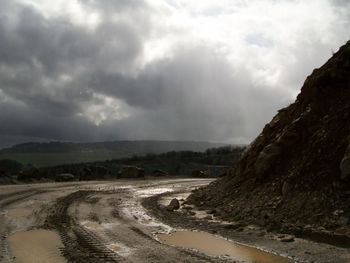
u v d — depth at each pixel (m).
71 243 13.32
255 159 21.77
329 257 11.38
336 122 17.28
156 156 84.81
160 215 19.70
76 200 24.25
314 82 20.06
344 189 14.80
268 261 11.41
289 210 15.83
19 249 12.52
